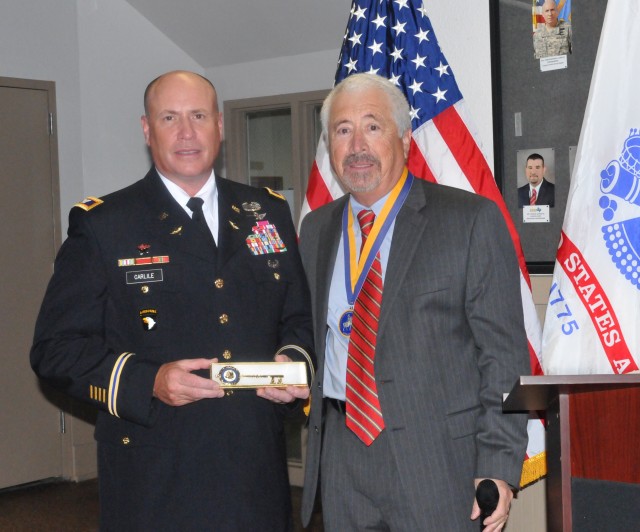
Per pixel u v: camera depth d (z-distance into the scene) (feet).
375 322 6.08
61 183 14.96
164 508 5.86
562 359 7.25
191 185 6.36
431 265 6.05
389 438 5.93
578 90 8.18
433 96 8.13
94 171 15.34
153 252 6.13
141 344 6.02
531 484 8.44
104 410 5.90
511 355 5.94
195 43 15.40
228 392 6.00
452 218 6.13
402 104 6.44
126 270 6.09
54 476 15.15
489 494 5.63
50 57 14.73
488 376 5.94
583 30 8.13
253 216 6.64
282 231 6.70
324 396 6.45
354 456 6.14
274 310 6.43
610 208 7.16
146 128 6.46
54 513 13.57
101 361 5.87
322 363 6.45
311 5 13.43
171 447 5.90
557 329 7.31
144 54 15.70
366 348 6.08
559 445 4.47
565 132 8.27
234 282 6.24
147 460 5.91
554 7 8.23
